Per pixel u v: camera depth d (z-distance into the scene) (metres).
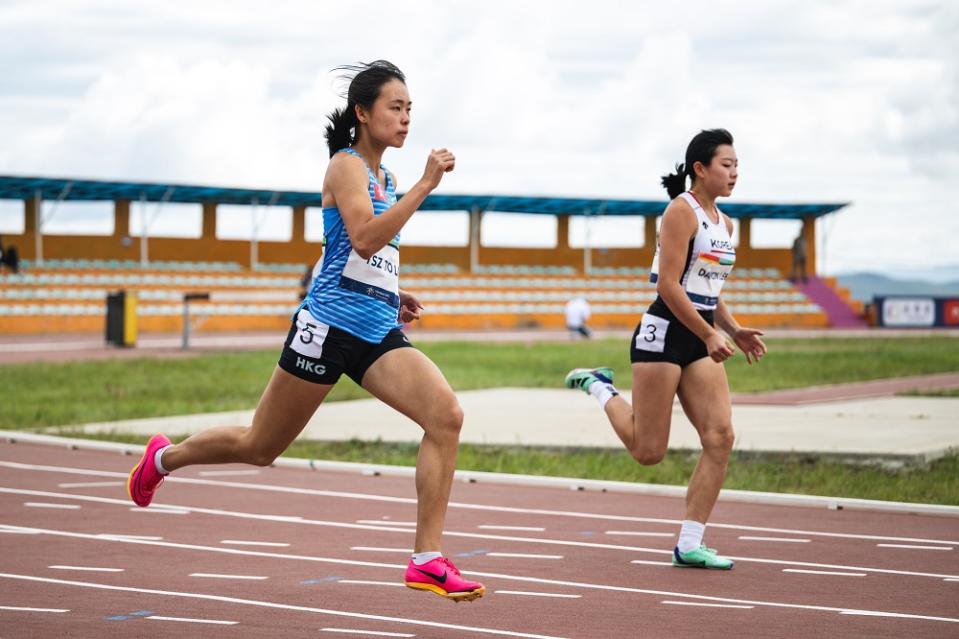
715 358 12.01
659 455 12.76
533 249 101.06
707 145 12.58
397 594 11.00
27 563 12.36
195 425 24.89
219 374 39.84
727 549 13.22
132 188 82.62
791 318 100.50
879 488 17.44
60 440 22.42
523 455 21.06
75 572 11.94
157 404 29.73
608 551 13.14
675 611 10.34
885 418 25.77
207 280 85.38
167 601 10.70
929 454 19.62
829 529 14.45
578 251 102.12
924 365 46.94
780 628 9.73
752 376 40.84
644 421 12.62
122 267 86.12
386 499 16.86
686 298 12.26
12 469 19.47
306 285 65.50
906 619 10.03
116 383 36.00
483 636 9.48
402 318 10.97
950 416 26.20
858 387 36.00
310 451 21.72
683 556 12.24
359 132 9.72
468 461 20.28
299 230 92.88
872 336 80.06
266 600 10.74
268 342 65.94
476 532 14.28
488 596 10.92
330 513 15.66
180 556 12.78
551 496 17.16
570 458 20.72
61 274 81.19
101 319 78.69
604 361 49.25
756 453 20.22
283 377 9.65
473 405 29.84
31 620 9.98
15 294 78.00
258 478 18.89
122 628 9.71
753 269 105.00
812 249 104.81
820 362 48.41
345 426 25.02
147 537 13.88
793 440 21.61
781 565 12.35
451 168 9.20
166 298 82.38
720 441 12.35
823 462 19.72
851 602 10.67
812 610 10.38
